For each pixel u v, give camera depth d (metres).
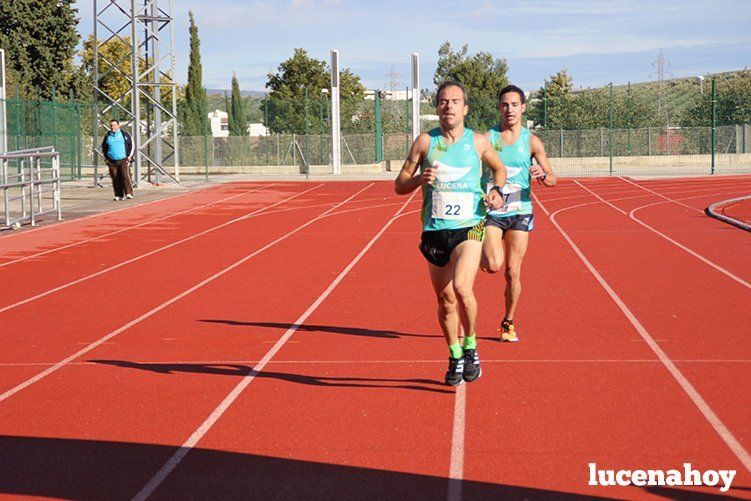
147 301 10.42
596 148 43.44
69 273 12.61
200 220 19.81
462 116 6.31
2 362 7.64
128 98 56.69
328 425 5.77
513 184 7.71
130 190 25.33
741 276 11.43
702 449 5.20
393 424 5.75
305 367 7.26
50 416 6.10
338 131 39.22
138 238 16.64
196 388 6.71
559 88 64.12
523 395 6.32
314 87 58.16
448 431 5.59
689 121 46.50
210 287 11.33
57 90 50.66
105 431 5.76
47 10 50.50
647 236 16.05
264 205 23.50
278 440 5.51
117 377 7.08
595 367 7.05
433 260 6.43
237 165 43.38
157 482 4.90
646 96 84.94
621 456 5.11
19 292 11.13
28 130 35.66
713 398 6.17
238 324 9.02
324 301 10.23
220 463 5.15
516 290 7.85
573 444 5.32
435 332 8.48
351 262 13.34
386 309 9.66
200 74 49.84
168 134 43.84
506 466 4.99
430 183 6.31
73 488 4.84
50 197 25.80
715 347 7.65
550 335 8.20
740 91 46.78
